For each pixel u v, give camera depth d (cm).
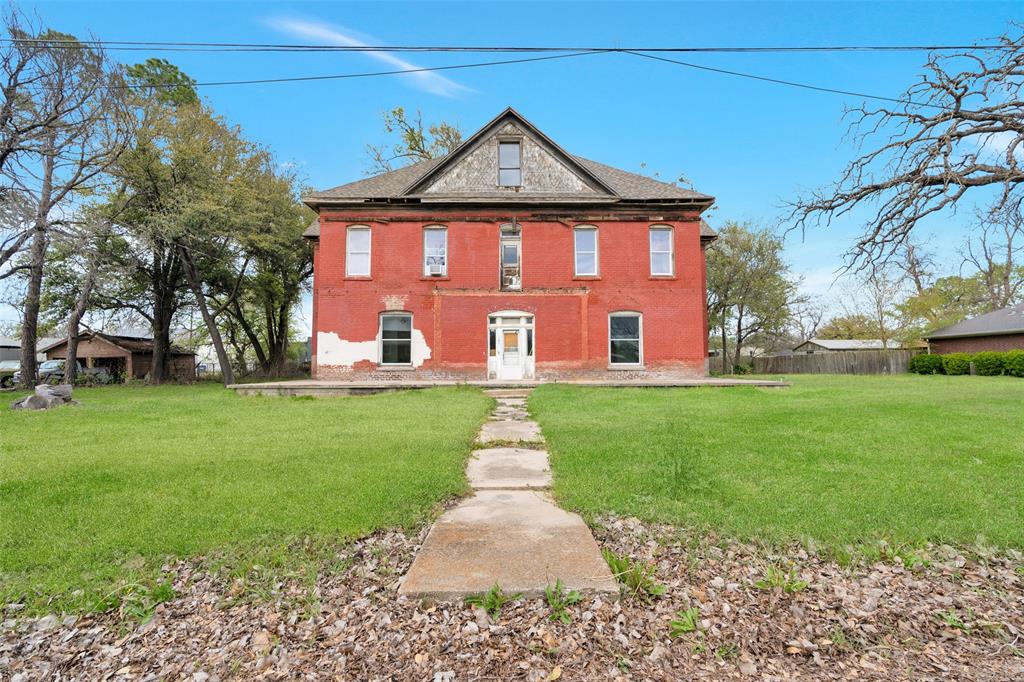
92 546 412
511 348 1955
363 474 582
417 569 376
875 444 713
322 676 291
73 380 2530
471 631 322
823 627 332
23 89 1881
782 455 652
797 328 4991
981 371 2759
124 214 2483
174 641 324
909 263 2483
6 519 458
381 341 1947
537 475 621
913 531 430
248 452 696
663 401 1254
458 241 1956
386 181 2106
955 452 661
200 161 2405
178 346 4334
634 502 499
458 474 607
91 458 664
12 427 944
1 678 292
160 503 493
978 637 324
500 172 2012
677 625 324
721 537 431
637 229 1975
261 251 2973
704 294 2109
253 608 352
